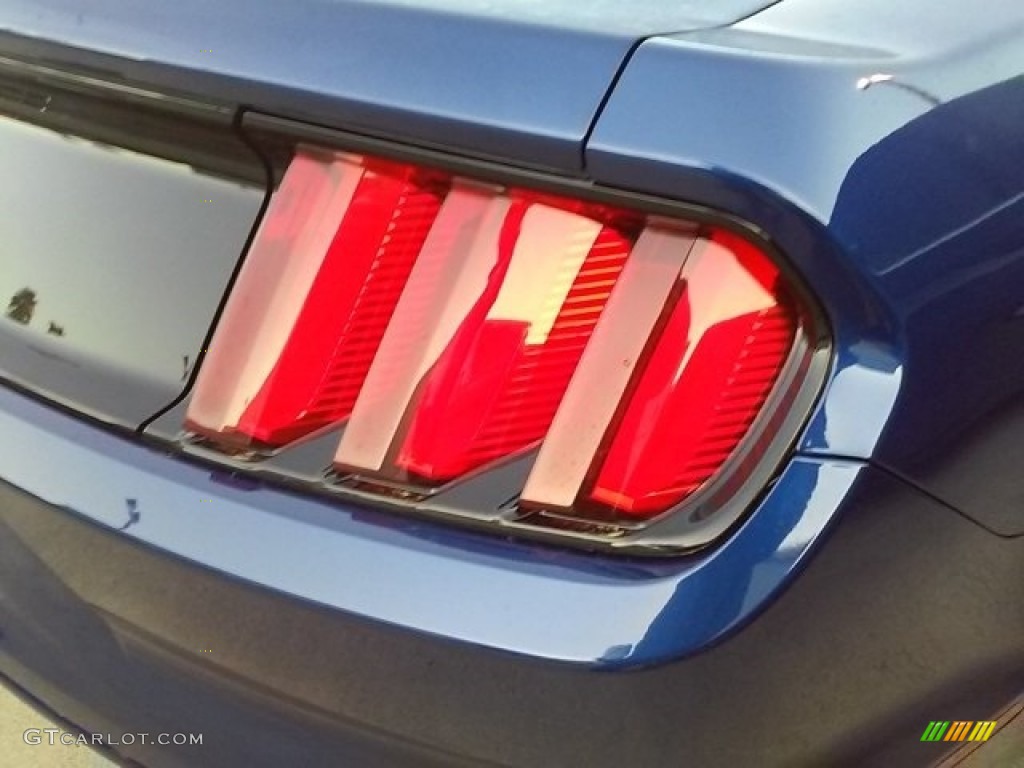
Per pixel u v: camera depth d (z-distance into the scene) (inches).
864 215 36.9
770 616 38.0
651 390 37.9
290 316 41.6
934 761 50.0
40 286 50.5
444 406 39.3
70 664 57.1
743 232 36.9
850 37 40.1
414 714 42.9
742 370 37.9
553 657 38.2
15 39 46.3
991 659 48.6
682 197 36.8
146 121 45.0
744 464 38.1
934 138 38.9
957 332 39.6
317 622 41.5
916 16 41.9
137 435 46.2
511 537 39.2
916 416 38.9
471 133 37.9
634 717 39.2
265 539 41.8
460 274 39.1
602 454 38.3
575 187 37.7
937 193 38.7
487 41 38.3
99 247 48.1
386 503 40.6
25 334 50.8
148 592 47.1
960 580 44.3
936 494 40.9
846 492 37.8
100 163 47.8
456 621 39.0
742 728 40.8
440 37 38.7
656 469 38.1
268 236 42.1
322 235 40.9
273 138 41.6
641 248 37.8
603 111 36.7
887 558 40.3
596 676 38.1
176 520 43.6
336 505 41.2
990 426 41.9
